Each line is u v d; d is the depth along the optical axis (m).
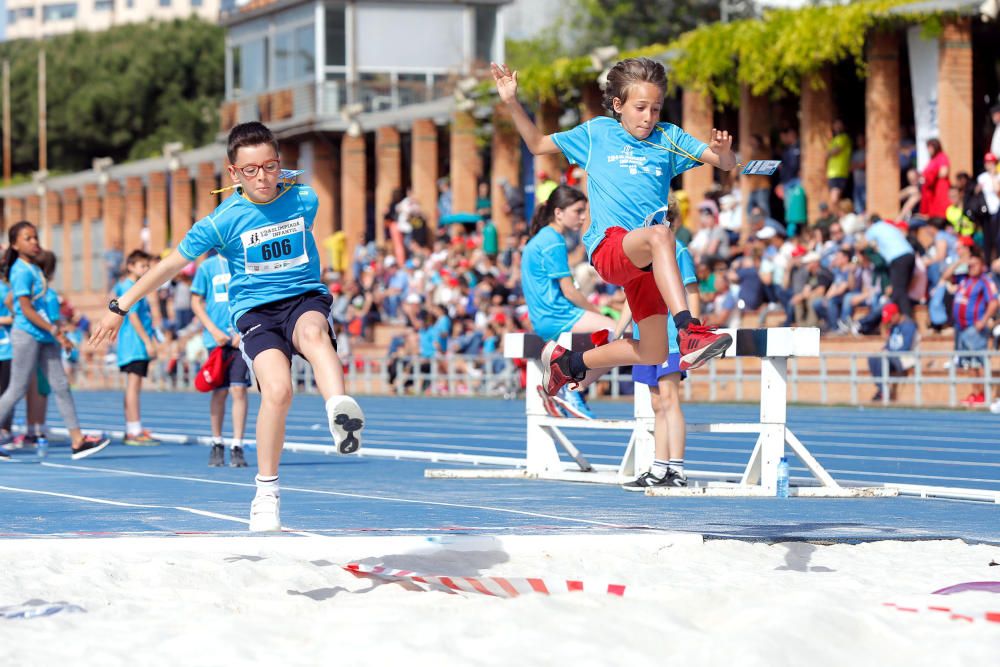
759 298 39.47
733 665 6.40
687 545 10.59
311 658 6.51
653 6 91.81
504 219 55.94
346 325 54.03
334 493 15.47
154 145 127.75
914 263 34.97
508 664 6.31
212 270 19.67
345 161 65.56
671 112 52.94
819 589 8.61
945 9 39.09
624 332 16.92
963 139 39.47
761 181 42.88
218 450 20.08
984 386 32.94
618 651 6.56
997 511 13.53
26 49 138.00
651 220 11.81
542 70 53.88
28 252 21.48
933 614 7.54
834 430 26.56
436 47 71.06
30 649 6.74
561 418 17.42
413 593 8.40
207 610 7.77
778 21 43.50
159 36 132.50
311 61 71.56
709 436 26.23
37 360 21.16
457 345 46.09
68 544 9.91
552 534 10.91
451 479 17.45
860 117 46.19
